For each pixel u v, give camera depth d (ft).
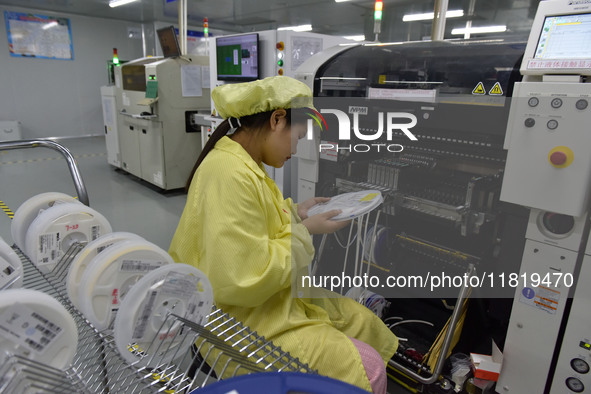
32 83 23.66
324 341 3.04
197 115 11.35
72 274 2.26
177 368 2.10
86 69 25.52
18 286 2.24
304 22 28.63
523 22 21.20
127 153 15.57
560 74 3.33
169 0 20.47
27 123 23.90
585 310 3.68
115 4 21.08
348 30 30.81
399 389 5.08
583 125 3.17
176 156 13.55
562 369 3.99
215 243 2.81
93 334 2.12
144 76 13.57
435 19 6.17
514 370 4.35
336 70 5.27
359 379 2.96
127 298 1.88
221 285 2.82
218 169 3.05
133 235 2.51
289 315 3.16
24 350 1.71
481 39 4.71
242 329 2.52
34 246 2.59
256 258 2.83
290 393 1.64
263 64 8.36
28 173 16.19
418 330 5.43
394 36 24.94
